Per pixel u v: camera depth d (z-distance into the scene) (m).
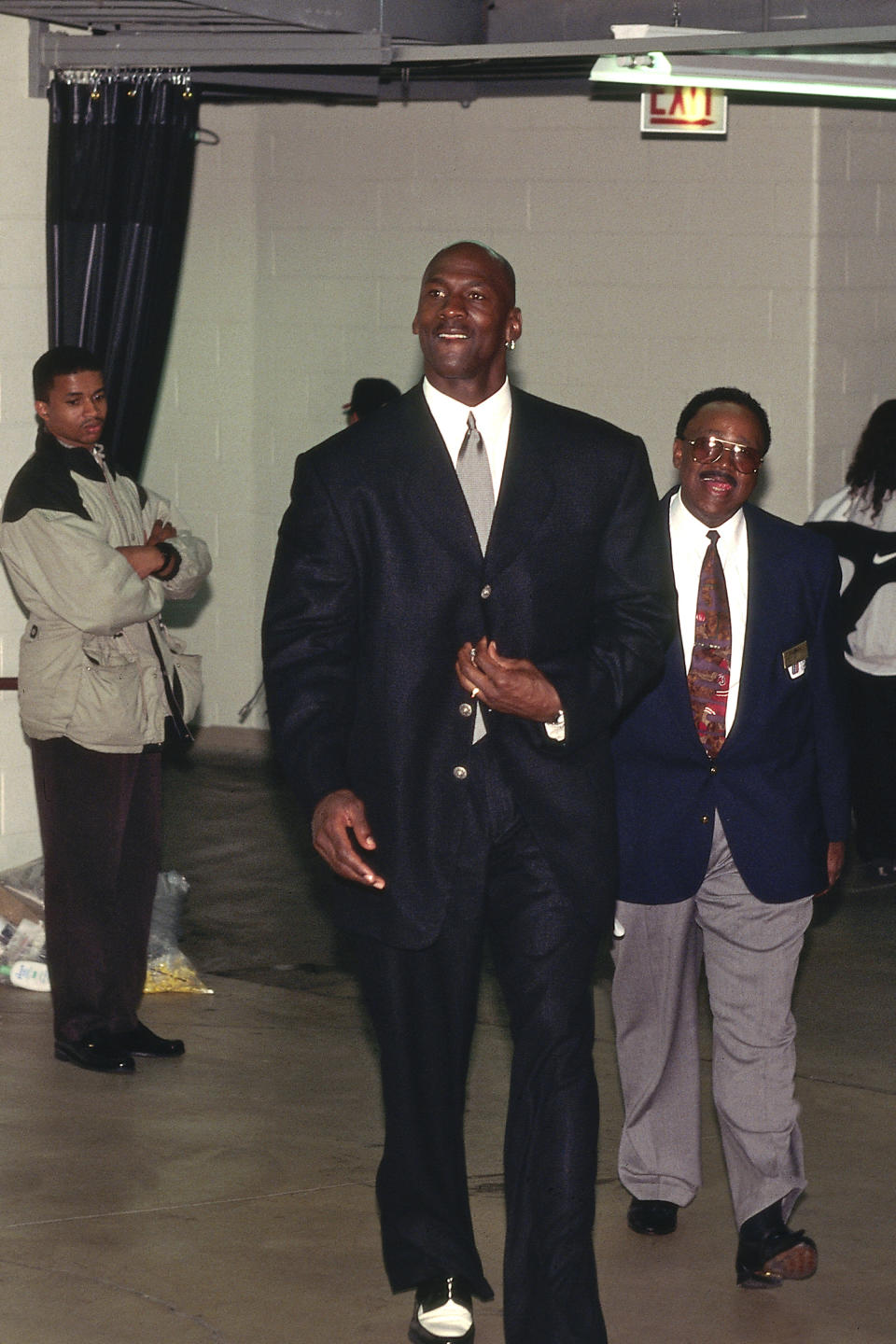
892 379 10.04
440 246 10.76
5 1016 6.62
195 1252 4.66
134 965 6.16
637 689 3.96
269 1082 6.00
